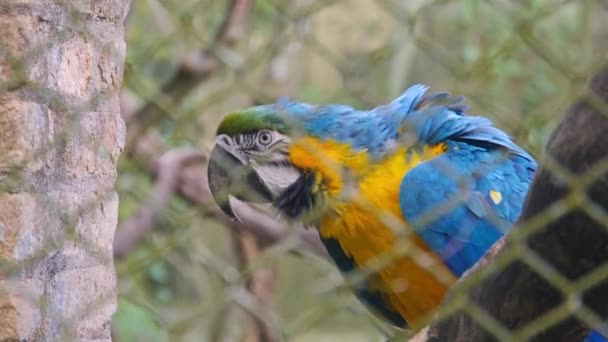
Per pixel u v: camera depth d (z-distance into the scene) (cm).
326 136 399
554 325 357
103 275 361
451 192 397
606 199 332
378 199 398
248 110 402
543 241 344
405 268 398
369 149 399
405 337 360
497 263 352
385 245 399
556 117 360
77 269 359
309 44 321
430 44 336
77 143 358
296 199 401
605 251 341
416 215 397
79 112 358
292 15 317
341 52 403
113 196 362
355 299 403
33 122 353
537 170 342
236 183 401
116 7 362
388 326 406
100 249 361
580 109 330
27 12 350
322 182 400
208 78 402
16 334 347
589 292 355
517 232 347
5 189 347
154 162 402
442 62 335
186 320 336
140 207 397
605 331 357
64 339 357
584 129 328
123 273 350
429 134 400
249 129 401
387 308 404
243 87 329
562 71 330
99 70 360
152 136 402
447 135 400
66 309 358
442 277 394
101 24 360
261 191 402
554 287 353
